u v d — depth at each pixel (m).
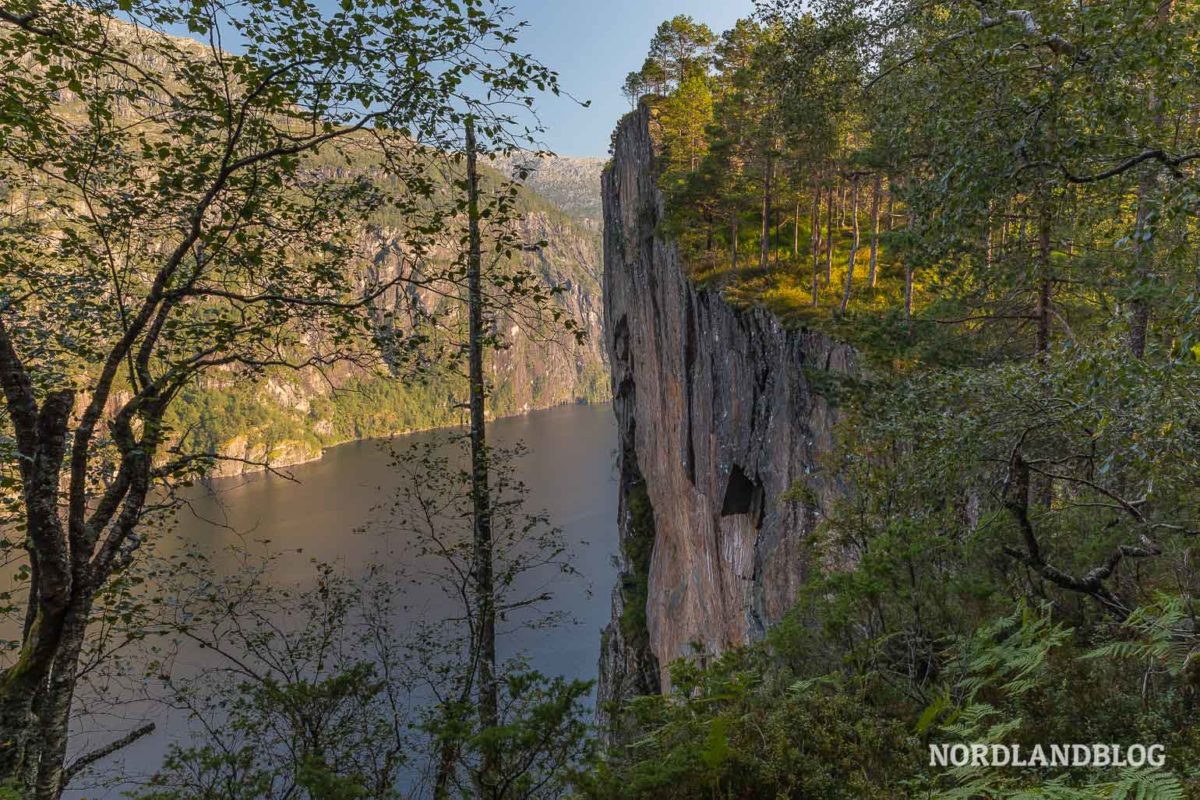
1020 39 5.62
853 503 10.46
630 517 58.97
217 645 7.17
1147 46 4.71
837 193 33.69
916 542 6.16
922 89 7.75
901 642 5.34
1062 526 6.31
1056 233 9.23
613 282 65.88
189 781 4.73
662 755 4.03
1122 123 5.24
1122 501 5.58
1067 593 5.45
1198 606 3.87
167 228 6.18
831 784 3.47
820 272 31.94
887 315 14.73
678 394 41.75
